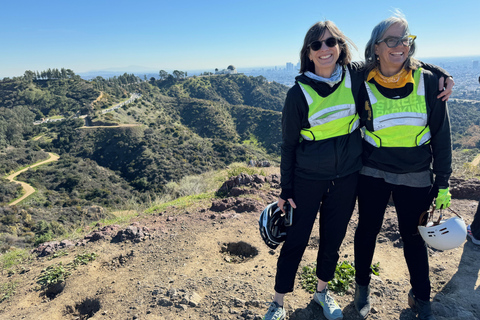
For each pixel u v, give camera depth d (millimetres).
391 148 1648
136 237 3475
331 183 1715
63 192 61062
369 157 1729
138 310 2191
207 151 88438
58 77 155000
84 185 64188
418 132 1601
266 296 2240
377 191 1757
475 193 3680
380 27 1547
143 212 4812
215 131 118125
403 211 1772
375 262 2600
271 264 2746
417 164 1643
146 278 2668
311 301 2129
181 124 123062
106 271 2887
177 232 3582
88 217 5598
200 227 3672
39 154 83375
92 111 116875
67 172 69625
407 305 2010
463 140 103562
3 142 85562
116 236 3582
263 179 5293
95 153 86438
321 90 1608
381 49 1561
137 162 77562
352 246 2924
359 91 1687
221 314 2055
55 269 2889
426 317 1811
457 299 2039
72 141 92062
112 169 79000
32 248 3666
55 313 2369
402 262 2559
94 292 2549
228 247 3266
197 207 4531
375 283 2258
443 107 1574
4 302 2580
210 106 133250
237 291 2324
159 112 128500
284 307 2080
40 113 118812
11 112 110938
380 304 2049
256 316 1981
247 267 2727
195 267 2795
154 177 70875
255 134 119875
